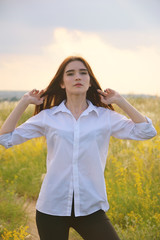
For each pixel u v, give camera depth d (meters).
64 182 2.52
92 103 2.88
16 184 5.71
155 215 3.83
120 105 2.65
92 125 2.56
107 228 2.48
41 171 6.26
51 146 2.63
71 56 2.65
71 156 2.51
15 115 2.67
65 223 2.57
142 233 3.62
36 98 2.79
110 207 4.32
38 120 2.65
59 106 2.63
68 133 2.51
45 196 2.55
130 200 4.35
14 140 2.63
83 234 2.56
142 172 4.99
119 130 2.66
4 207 4.53
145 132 2.60
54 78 2.76
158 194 4.23
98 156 2.55
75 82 2.58
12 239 3.72
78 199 2.50
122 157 5.86
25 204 5.17
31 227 4.36
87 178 2.54
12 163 6.78
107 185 4.81
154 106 9.79
